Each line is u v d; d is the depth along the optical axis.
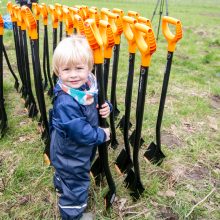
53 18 3.79
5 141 3.38
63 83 2.11
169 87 5.08
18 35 3.89
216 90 5.04
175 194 2.80
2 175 2.90
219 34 9.64
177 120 4.00
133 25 2.38
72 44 2.05
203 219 2.59
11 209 2.57
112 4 15.23
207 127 3.94
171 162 3.21
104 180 2.87
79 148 2.21
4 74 5.23
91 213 2.57
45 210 2.57
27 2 7.96
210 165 3.22
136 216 2.56
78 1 14.89
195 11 15.12
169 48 2.73
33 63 3.11
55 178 2.53
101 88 2.18
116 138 3.55
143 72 2.42
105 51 2.70
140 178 2.77
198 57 7.02
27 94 3.93
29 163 3.05
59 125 2.08
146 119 3.96
